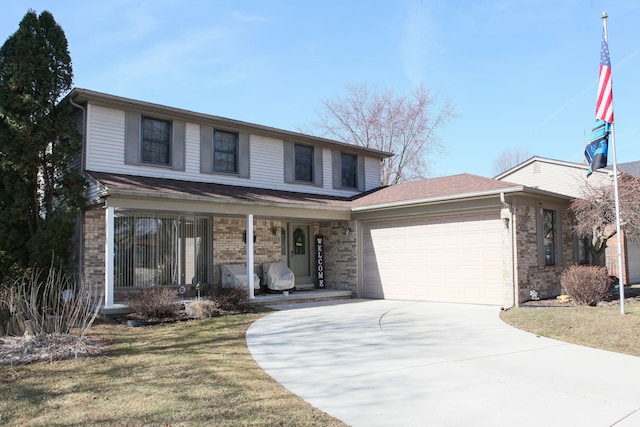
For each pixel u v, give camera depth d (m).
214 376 5.81
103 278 12.25
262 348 7.52
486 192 12.16
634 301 12.27
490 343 7.91
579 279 11.64
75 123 12.74
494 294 12.51
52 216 11.36
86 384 5.51
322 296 14.73
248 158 15.47
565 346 7.66
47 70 11.50
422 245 14.23
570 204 14.53
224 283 14.01
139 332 8.95
